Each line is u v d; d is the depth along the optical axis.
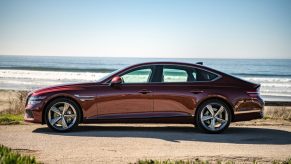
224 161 5.99
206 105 8.70
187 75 8.85
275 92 33.41
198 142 7.60
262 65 137.00
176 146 7.15
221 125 8.75
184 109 8.68
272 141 7.91
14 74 55.62
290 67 119.69
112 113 8.62
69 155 6.29
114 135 8.20
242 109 8.77
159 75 8.80
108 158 6.10
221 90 8.75
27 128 9.11
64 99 8.57
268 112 13.83
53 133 8.41
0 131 8.62
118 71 8.83
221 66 128.75
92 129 9.08
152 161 5.40
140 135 8.26
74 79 47.16
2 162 4.93
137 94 8.60
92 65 129.38
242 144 7.51
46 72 61.38
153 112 8.63
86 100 8.57
